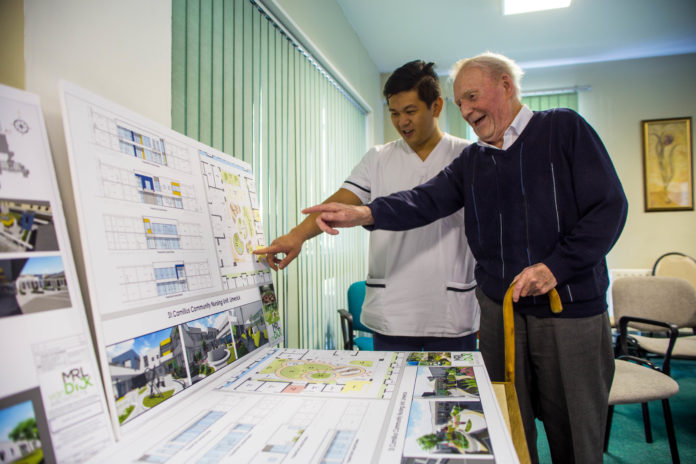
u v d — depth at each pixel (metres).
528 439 1.00
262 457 0.44
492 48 3.49
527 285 0.81
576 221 0.92
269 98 1.74
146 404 0.54
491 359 1.08
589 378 0.91
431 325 1.29
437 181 1.16
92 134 0.55
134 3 0.86
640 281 2.57
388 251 1.35
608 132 3.82
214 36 1.32
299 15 2.00
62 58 0.69
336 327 2.59
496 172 1.01
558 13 2.91
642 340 2.37
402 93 1.22
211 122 1.30
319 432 0.49
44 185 0.48
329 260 2.47
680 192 3.67
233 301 0.82
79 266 0.67
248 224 0.96
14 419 0.39
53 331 0.45
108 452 0.46
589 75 3.86
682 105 3.69
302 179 2.11
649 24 3.09
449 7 2.81
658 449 1.87
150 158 0.66
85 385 0.47
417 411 0.54
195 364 0.66
